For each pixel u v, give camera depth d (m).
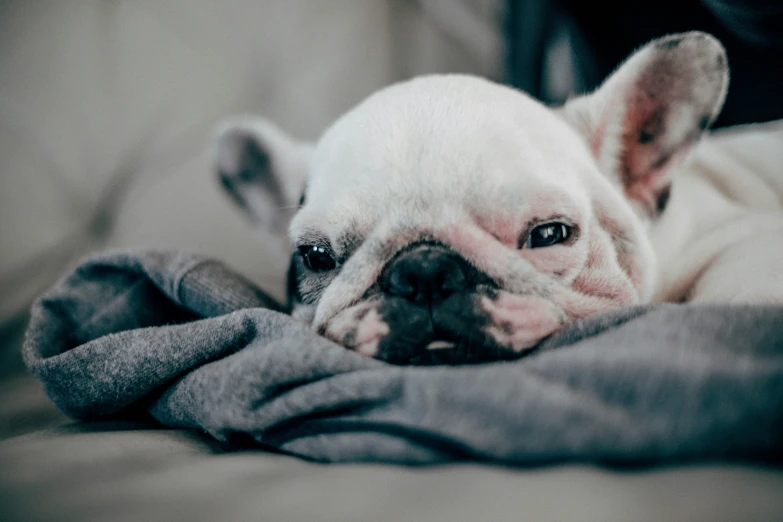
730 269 0.30
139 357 0.27
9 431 0.32
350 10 0.78
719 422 0.21
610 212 0.31
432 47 0.83
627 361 0.22
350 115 0.33
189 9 0.68
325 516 0.21
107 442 0.25
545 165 0.30
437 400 0.22
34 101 0.59
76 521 0.21
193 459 0.24
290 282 0.33
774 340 0.22
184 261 0.30
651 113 0.35
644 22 0.56
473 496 0.21
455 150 0.29
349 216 0.29
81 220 0.60
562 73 0.74
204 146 0.68
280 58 0.74
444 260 0.28
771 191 0.42
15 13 0.58
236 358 0.25
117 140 0.63
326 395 0.24
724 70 0.34
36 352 0.27
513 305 0.27
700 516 0.19
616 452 0.21
